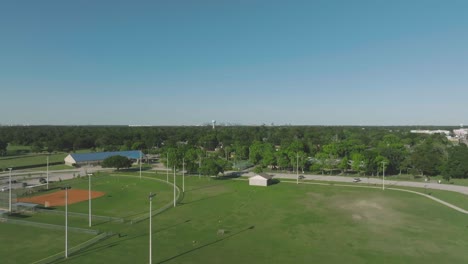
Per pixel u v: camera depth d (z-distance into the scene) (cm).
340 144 15700
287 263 4541
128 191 9894
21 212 7262
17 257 4719
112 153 17338
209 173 11925
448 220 6650
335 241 5441
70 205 8088
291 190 9931
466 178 11981
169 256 4769
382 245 5244
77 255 4778
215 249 5062
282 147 17575
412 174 12706
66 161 16200
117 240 5447
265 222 6544
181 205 8031
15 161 17038
